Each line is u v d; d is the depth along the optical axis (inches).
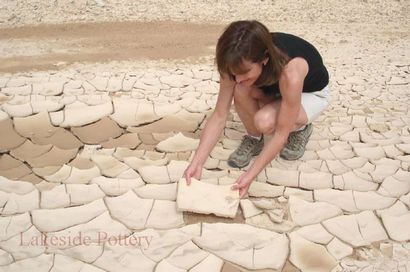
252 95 86.0
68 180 90.4
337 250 77.1
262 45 67.0
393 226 81.5
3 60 137.8
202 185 83.5
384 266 74.3
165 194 87.2
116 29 164.9
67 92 121.0
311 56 81.6
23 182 89.2
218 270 72.9
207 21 176.4
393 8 197.2
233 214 80.7
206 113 115.0
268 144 80.8
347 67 142.9
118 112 113.3
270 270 73.5
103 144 102.3
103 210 82.8
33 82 125.0
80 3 183.2
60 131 105.6
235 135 106.2
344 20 184.1
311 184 91.3
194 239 77.9
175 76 133.0
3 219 80.0
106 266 72.5
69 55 143.5
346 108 119.3
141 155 99.0
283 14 186.7
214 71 136.8
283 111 76.8
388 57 151.6
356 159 98.8
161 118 112.3
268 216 83.1
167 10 183.6
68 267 71.9
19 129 105.3
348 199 87.6
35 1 181.8
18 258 72.9
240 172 93.9
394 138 106.3
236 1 196.5
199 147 85.7
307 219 82.9
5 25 162.1
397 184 91.6
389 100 124.1
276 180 92.0
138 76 131.7
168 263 73.5
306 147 102.5
